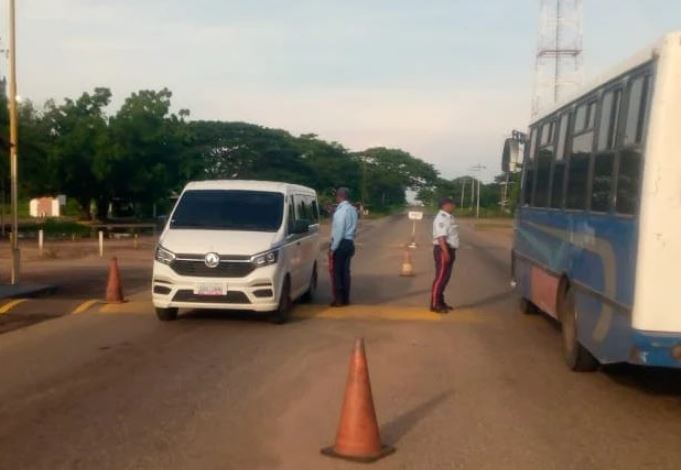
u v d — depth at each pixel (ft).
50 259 92.68
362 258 97.81
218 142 261.85
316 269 55.47
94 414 25.81
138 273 73.41
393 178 435.12
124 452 22.09
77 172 166.40
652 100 24.50
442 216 48.73
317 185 304.71
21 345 37.22
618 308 26.27
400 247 122.21
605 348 27.73
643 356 24.68
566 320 34.55
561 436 24.39
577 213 33.14
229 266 41.81
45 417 25.43
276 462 21.44
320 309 49.75
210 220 45.32
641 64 25.91
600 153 30.07
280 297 43.04
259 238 43.01
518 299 55.16
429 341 39.91
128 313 46.88
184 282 41.75
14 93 61.57
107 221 180.96
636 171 25.32
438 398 28.73
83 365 32.96
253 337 39.75
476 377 32.22
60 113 167.12
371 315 47.78
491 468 21.34
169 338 39.22
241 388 29.43
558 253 36.60
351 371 22.13
